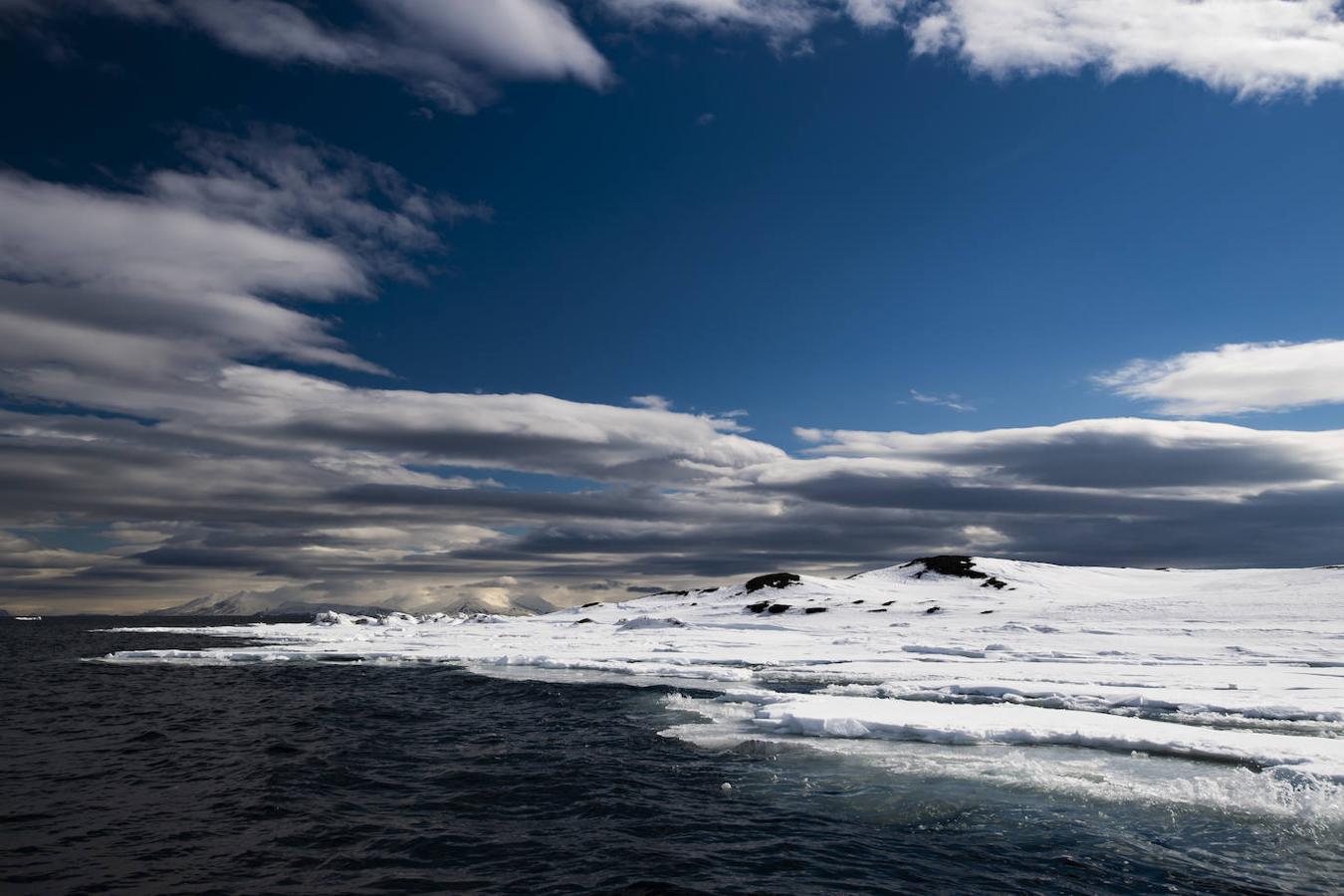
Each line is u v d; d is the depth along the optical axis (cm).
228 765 1856
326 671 4303
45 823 1361
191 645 7331
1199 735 1931
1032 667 3722
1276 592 6888
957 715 2259
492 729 2353
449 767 1825
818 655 4797
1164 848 1206
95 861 1164
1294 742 1834
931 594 10138
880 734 2097
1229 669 3425
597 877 1101
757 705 2791
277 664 4781
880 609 8762
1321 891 1036
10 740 2192
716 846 1237
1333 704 2372
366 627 12062
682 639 6700
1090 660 4019
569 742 2128
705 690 3303
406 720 2544
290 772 1777
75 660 5241
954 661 4259
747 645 5838
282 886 1066
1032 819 1359
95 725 2458
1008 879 1087
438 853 1209
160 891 1044
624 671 4125
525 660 4641
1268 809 1391
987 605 8638
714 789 1590
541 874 1115
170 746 2095
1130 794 1500
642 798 1527
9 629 13150
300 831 1321
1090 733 1977
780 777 1684
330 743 2136
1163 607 6544
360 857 1190
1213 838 1250
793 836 1282
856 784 1606
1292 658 3766
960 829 1309
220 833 1308
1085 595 9581
